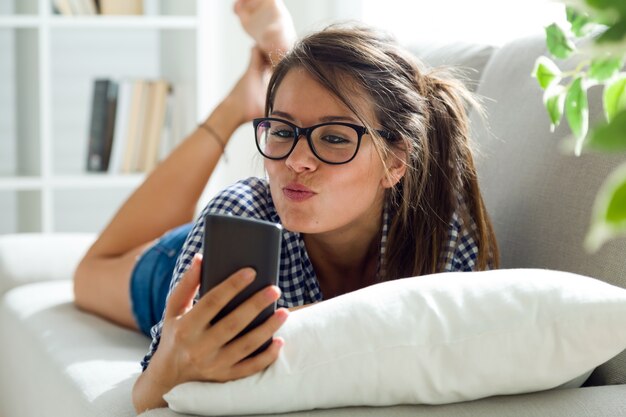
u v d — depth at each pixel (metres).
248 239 0.82
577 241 1.16
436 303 0.90
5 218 3.15
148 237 1.79
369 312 0.89
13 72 3.11
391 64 1.13
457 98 1.24
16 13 2.96
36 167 2.88
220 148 1.86
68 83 3.23
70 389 1.20
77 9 2.84
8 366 1.65
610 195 0.32
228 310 0.84
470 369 0.88
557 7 1.94
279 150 1.08
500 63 1.51
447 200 1.22
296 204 1.06
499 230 1.32
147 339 1.54
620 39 0.35
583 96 0.58
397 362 0.87
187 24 2.86
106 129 2.92
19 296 1.76
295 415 0.87
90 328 1.54
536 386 0.91
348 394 0.87
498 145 1.40
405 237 1.21
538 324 0.88
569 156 1.22
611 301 0.90
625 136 0.32
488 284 0.92
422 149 1.16
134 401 0.97
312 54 1.10
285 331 0.88
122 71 3.28
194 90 2.89
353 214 1.09
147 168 2.92
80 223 3.29
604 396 0.92
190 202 1.84
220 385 0.85
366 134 1.08
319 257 1.21
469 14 2.35
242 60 3.29
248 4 1.89
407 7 2.62
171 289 1.12
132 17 2.85
